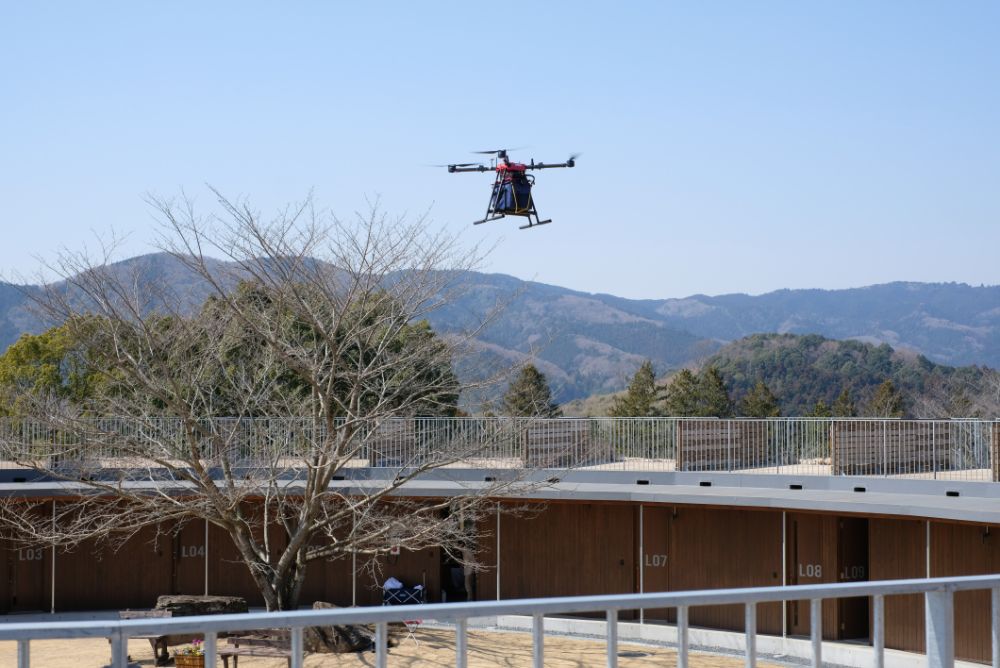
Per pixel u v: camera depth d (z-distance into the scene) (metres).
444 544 24.28
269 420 23.30
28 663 3.89
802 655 23.33
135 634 3.96
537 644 4.42
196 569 29.55
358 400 21.59
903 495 23.44
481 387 22.25
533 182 30.33
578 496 26.09
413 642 23.88
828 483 24.78
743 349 152.50
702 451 26.95
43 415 21.48
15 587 28.59
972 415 71.00
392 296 21.48
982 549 21.77
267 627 4.07
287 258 20.52
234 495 21.17
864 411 79.94
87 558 29.11
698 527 26.94
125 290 21.55
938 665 5.23
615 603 4.55
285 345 20.94
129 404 22.05
